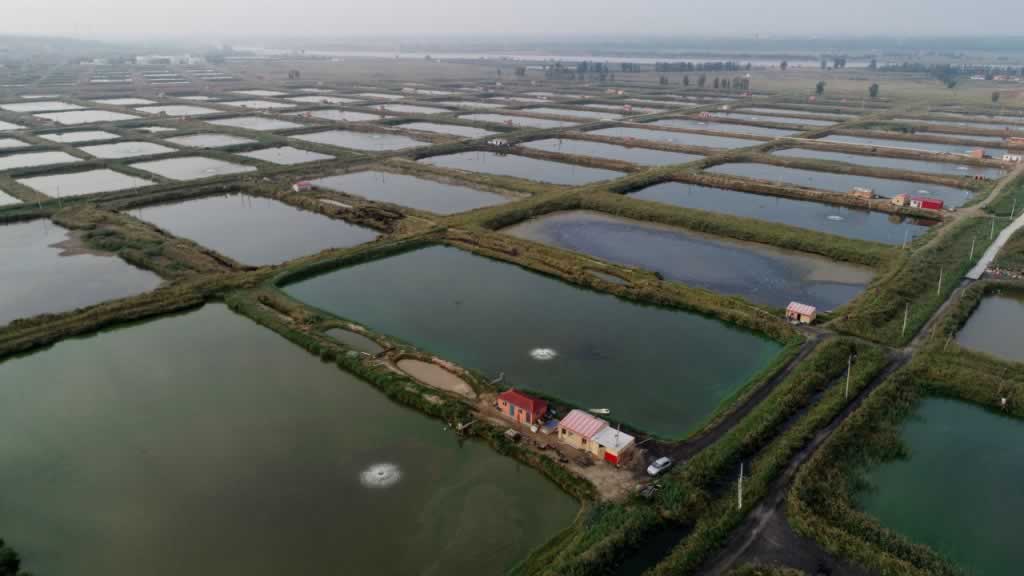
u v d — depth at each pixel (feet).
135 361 172.86
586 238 281.54
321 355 174.81
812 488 120.26
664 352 179.52
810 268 246.68
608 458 129.18
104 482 125.39
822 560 104.99
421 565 105.81
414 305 209.46
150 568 104.99
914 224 304.09
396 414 149.28
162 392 157.69
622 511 114.52
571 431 134.51
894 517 118.62
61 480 125.90
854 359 170.09
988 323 199.41
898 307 202.28
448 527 114.42
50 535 112.06
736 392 155.63
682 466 126.21
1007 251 251.60
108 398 154.92
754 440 134.00
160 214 312.50
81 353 177.27
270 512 117.50
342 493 122.72
